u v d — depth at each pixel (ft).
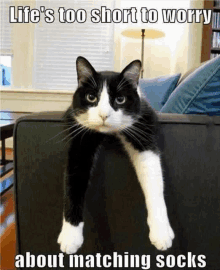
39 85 9.04
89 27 8.72
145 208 2.36
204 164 2.31
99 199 2.35
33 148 2.28
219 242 2.46
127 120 2.27
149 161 2.20
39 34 8.76
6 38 8.73
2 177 5.83
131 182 2.33
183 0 7.97
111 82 2.29
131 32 7.55
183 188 2.35
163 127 2.29
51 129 2.26
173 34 8.48
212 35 8.01
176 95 2.79
